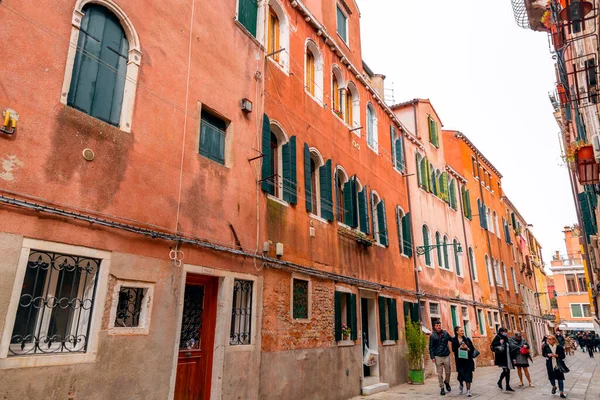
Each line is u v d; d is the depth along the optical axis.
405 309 14.27
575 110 15.27
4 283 4.38
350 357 10.41
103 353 5.14
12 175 4.59
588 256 22.78
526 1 11.55
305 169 10.05
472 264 22.62
